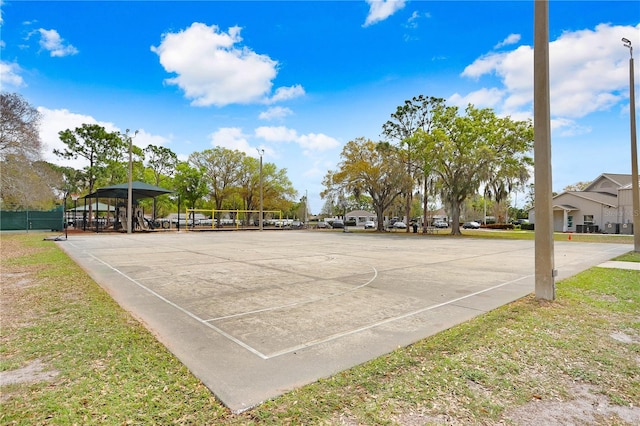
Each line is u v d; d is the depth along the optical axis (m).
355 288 7.36
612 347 3.95
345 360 3.57
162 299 6.32
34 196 27.00
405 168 34.38
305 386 3.00
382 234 34.44
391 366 3.41
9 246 16.50
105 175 41.22
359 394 2.88
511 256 14.25
